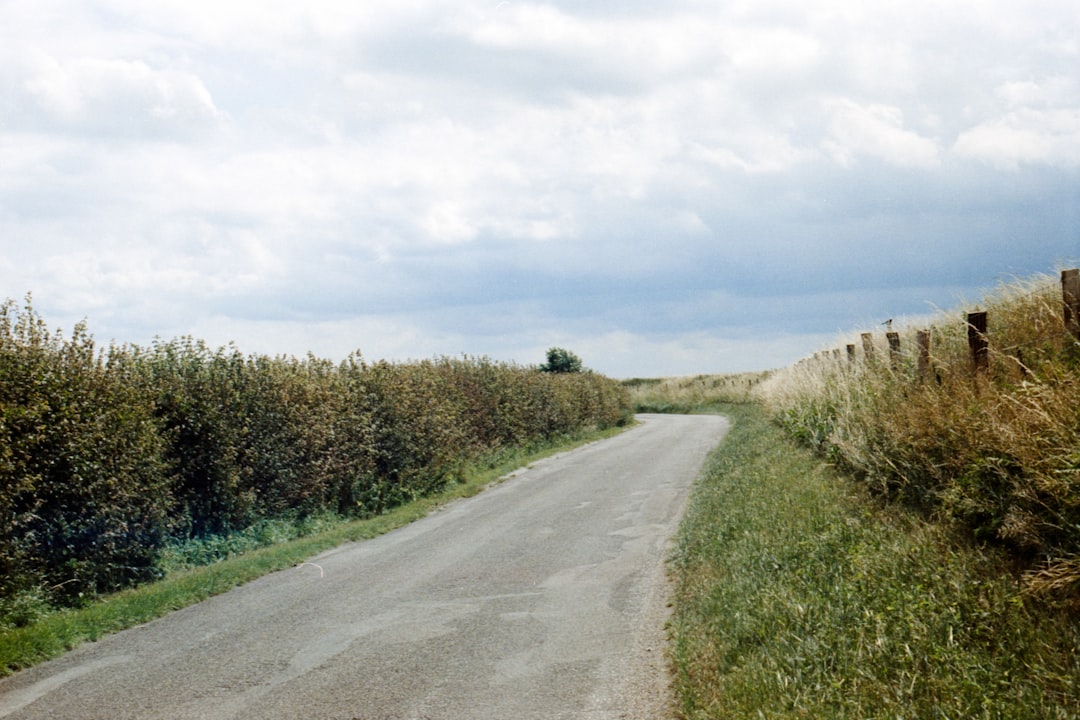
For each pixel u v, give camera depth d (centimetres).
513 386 2762
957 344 1020
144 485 1135
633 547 1100
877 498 896
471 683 616
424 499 1778
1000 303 1074
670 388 6266
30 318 1066
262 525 1418
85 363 1103
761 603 655
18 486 928
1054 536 579
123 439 1093
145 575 1126
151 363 1316
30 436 958
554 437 3056
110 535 1055
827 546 761
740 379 5856
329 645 730
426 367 2234
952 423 768
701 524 1086
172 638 785
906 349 1232
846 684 480
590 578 943
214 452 1319
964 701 428
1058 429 596
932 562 629
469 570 1021
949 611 526
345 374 1822
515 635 734
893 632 526
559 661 655
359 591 939
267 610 874
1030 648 472
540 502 1576
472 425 2380
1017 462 628
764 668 528
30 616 885
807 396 1728
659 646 674
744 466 1523
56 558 1003
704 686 546
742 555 827
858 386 1272
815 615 589
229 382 1384
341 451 1662
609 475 1908
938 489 777
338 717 559
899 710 431
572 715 541
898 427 888
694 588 811
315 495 1587
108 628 830
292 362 1623
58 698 625
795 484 1135
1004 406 704
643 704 550
